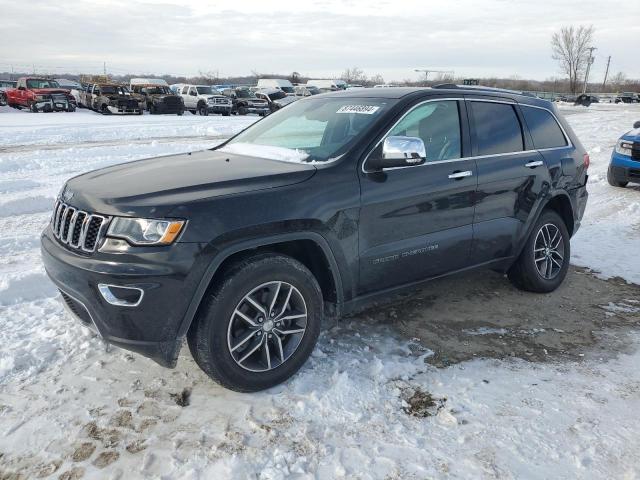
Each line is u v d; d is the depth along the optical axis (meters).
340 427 2.85
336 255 3.32
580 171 4.98
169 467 2.54
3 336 3.70
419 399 3.11
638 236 6.50
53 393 3.11
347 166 3.38
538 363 3.57
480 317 4.27
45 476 2.48
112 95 28.36
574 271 5.38
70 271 2.88
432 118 3.92
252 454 2.64
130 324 2.78
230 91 36.22
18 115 25.33
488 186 4.10
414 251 3.72
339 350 3.66
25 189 8.77
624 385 3.31
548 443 2.74
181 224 2.78
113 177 3.32
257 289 3.04
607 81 114.06
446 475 2.52
